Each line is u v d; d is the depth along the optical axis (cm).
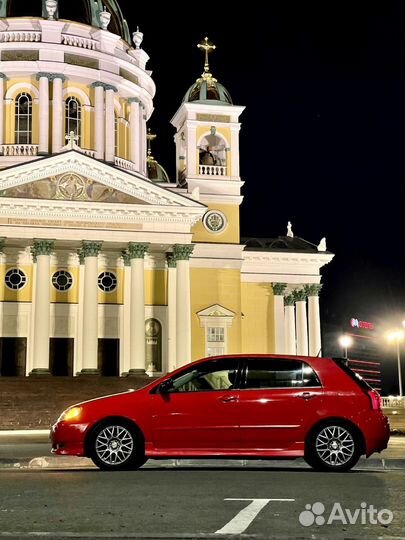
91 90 5203
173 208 4412
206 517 812
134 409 1322
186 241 4453
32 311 4469
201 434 1316
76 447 1311
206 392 1337
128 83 5341
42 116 4969
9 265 4522
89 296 4247
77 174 4328
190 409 1322
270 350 5216
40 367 4128
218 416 1319
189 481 1126
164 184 5244
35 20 5156
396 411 3938
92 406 1329
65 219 4297
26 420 3569
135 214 4381
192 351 4794
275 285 5284
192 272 4894
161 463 1493
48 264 4250
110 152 5144
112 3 5650
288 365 1357
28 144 4975
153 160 6350
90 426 1315
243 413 1319
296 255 5306
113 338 4575
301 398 1321
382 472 1294
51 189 4288
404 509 864
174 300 4572
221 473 1255
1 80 5019
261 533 728
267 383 1341
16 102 5081
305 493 989
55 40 5091
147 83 5638
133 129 5406
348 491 1009
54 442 1335
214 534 722
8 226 4216
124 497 955
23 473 1274
